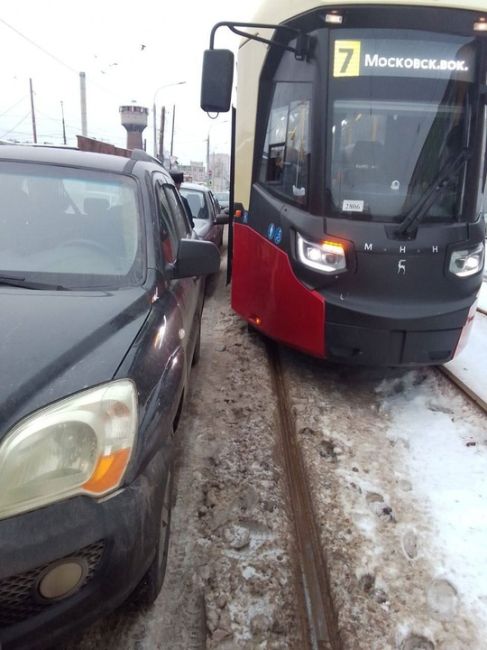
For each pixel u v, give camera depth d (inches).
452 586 105.7
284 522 122.0
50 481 68.6
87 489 70.8
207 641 90.8
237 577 104.7
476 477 143.9
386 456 153.4
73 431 71.1
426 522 124.6
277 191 194.5
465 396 189.6
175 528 117.1
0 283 102.2
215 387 190.7
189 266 123.3
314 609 100.4
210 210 404.8
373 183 174.7
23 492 66.7
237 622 94.9
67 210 119.2
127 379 80.0
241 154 219.5
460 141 177.0
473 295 182.5
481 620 98.4
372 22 166.9
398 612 99.3
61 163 128.1
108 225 118.3
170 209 155.3
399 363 175.8
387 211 174.2
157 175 148.9
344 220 173.8
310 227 175.8
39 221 116.4
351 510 127.1
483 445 159.6
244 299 218.5
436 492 136.9
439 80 172.7
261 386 193.6
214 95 173.8
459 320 176.4
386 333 171.0
